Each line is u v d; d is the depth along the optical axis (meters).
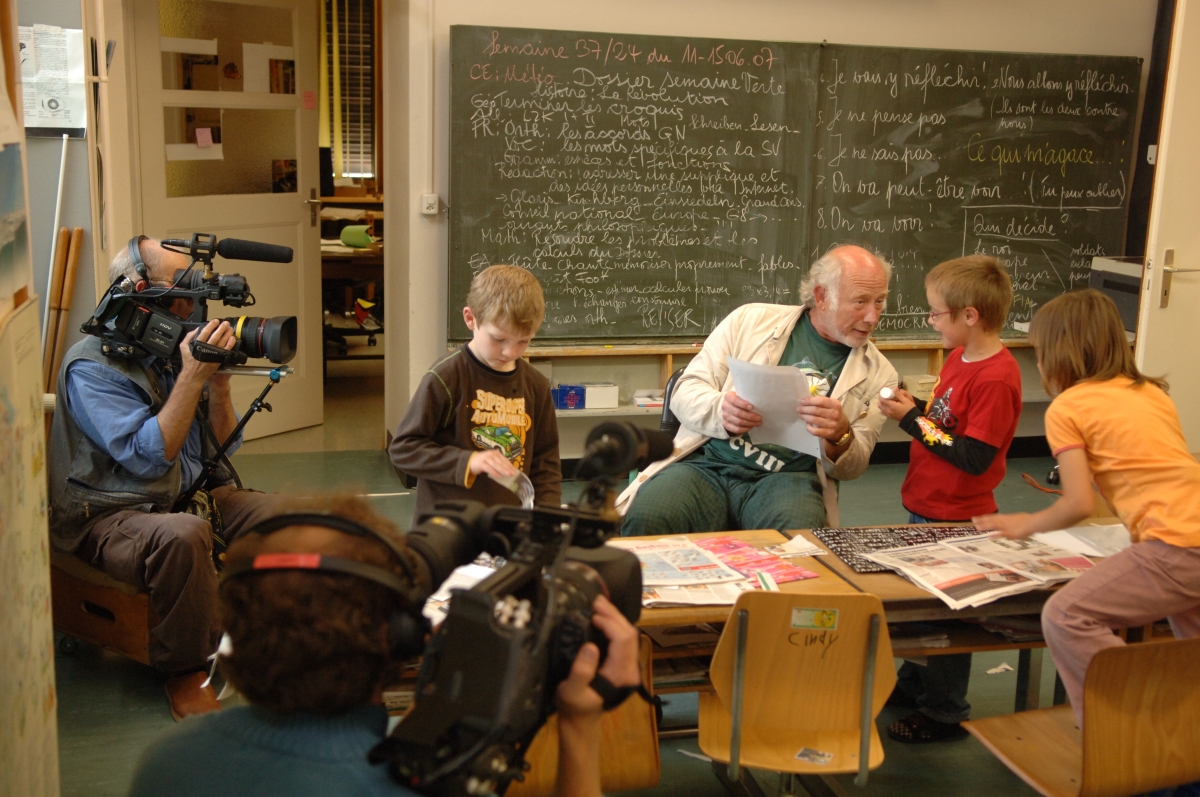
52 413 2.94
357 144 7.80
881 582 2.11
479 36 4.19
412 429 2.30
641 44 4.36
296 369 5.23
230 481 3.02
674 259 4.62
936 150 4.79
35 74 2.95
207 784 0.86
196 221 4.59
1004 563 2.19
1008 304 2.55
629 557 1.09
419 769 0.81
